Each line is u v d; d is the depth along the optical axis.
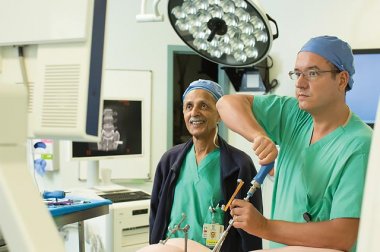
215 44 1.20
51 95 0.67
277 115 1.43
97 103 0.67
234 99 1.41
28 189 0.65
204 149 1.75
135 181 3.60
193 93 1.76
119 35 3.58
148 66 3.64
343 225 1.07
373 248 0.43
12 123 0.65
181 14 1.18
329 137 1.25
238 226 1.09
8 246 0.62
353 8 2.95
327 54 1.17
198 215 1.63
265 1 3.40
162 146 3.67
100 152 2.84
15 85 0.66
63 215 1.91
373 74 2.79
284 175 1.35
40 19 0.67
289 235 1.07
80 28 0.64
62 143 3.39
